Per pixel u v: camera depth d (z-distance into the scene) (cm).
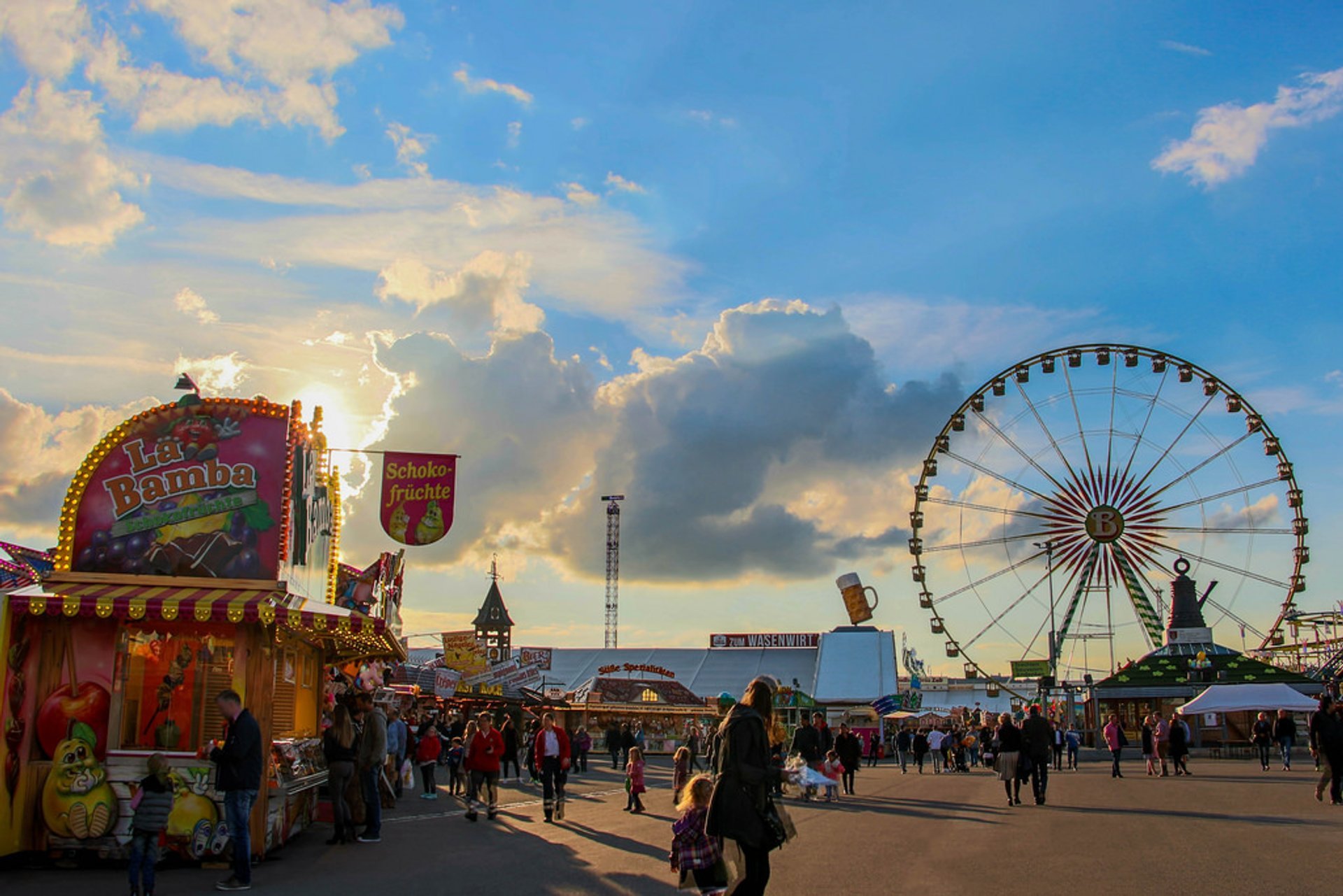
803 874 1209
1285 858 1268
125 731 1354
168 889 1149
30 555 1519
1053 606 5241
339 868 1316
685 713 6247
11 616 1284
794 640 9975
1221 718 5575
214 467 1450
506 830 1794
